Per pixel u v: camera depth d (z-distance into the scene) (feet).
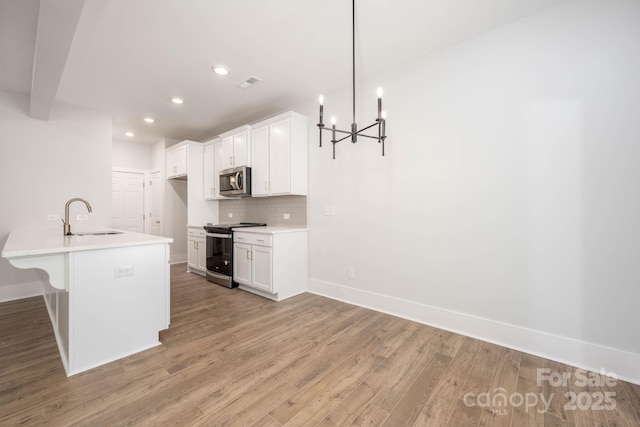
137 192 17.99
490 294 7.31
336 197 10.60
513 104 6.93
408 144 8.73
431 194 8.27
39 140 11.18
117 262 6.38
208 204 15.96
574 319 6.25
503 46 7.05
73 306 5.78
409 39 7.59
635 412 4.80
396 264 9.04
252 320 8.59
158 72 9.21
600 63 5.94
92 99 11.30
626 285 5.74
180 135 16.48
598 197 5.98
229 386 5.40
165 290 7.18
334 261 10.71
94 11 6.39
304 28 7.11
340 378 5.68
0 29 6.97
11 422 4.43
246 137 12.43
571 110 6.24
